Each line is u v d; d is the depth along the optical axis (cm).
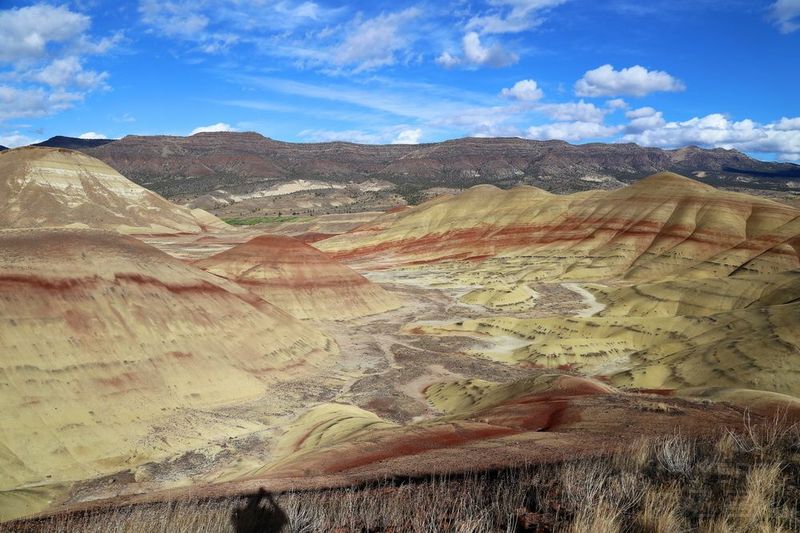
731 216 11094
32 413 2889
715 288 6950
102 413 3122
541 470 794
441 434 1892
